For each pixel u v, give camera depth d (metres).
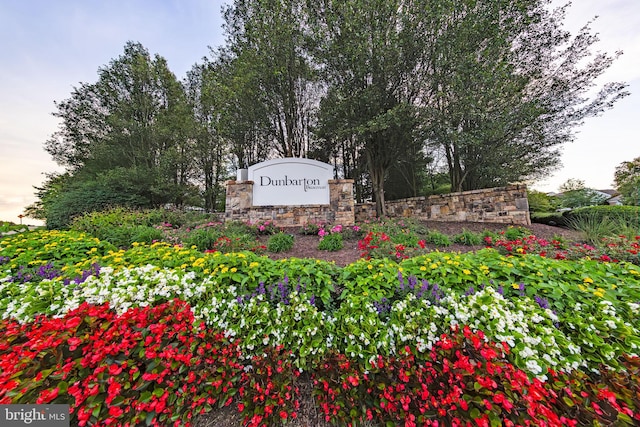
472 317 1.57
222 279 2.11
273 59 8.42
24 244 3.20
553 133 8.29
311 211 7.71
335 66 7.12
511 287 1.95
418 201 8.90
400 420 1.48
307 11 7.24
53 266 2.63
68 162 13.65
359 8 6.34
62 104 12.33
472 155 8.48
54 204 10.09
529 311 1.65
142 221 7.43
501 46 6.67
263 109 9.48
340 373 1.60
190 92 13.15
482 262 2.23
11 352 1.47
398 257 3.71
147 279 1.90
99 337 1.46
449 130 6.89
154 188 11.13
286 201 7.79
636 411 1.23
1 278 2.14
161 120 11.62
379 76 6.94
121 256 2.70
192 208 12.79
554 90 7.84
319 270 2.22
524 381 1.23
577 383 1.32
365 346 1.67
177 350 1.54
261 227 6.52
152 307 1.73
